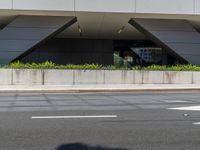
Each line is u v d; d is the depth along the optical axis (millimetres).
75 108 12750
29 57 41344
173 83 25375
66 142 7277
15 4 25219
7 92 20438
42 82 24000
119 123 9430
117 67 26422
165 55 44094
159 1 26344
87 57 42844
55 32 28469
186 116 10711
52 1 25484
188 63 28969
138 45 44500
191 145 7055
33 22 27359
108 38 42438
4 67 24203
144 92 21312
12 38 27125
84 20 29359
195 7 26609
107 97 17531
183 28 28859
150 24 28641
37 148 6789
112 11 25938
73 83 24328
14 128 8703
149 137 7746
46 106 13430
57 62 42156
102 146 6957
